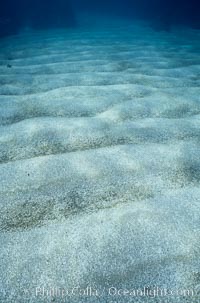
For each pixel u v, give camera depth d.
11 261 1.62
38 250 1.68
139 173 2.32
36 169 2.37
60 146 2.73
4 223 1.88
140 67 6.14
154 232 1.76
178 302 1.41
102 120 3.26
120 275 1.53
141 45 9.48
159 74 5.62
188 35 13.15
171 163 2.45
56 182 2.22
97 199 2.06
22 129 3.05
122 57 7.25
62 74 5.47
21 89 4.56
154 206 1.98
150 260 1.59
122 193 2.12
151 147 2.70
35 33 14.35
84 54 7.64
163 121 3.25
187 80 5.14
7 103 3.82
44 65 6.34
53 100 3.88
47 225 1.86
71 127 3.06
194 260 1.59
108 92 4.18
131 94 4.09
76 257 1.62
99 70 5.90
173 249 1.65
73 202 2.04
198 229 1.78
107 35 12.70
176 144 2.76
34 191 2.13
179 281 1.50
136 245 1.68
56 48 8.78
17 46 9.55
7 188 2.17
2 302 1.43
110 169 2.36
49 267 1.58
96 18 26.45
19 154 2.62
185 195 2.10
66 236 1.76
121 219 1.87
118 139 2.85
